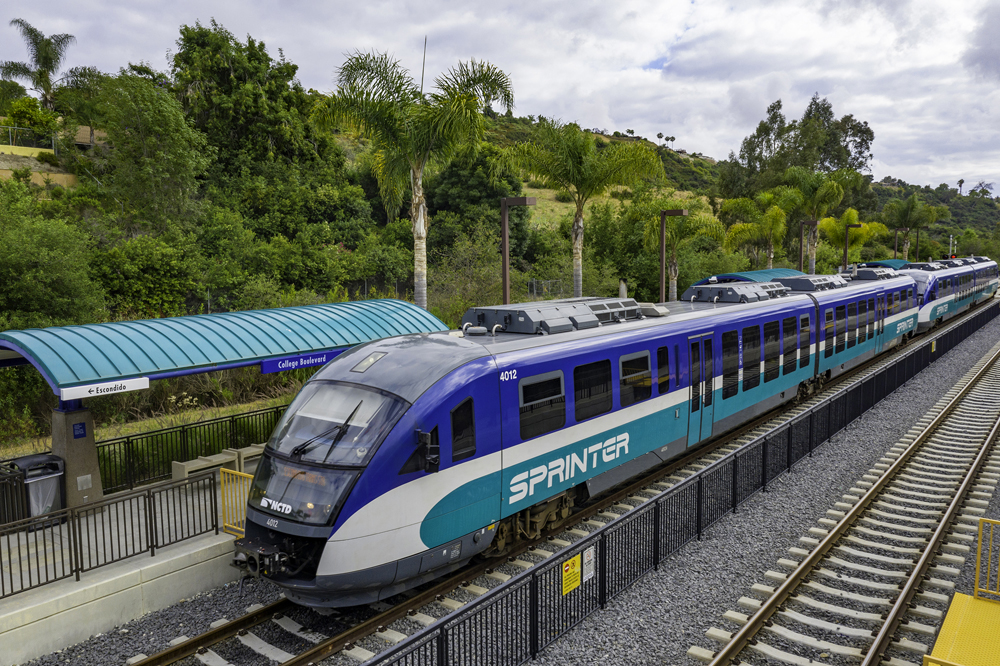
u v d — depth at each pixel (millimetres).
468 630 6883
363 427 7281
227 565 8516
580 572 7352
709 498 9945
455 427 7719
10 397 16516
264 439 13359
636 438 10773
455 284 27812
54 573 7258
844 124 80625
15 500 8844
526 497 8727
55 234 18750
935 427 15078
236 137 36781
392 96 16234
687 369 11984
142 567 7648
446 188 39094
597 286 32031
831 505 10797
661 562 8844
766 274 22859
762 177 60406
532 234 40250
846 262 44719
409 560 7312
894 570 8484
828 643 6785
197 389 19391
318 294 30781
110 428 16641
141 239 24297
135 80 28969
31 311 18031
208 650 6871
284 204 34844
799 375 16375
